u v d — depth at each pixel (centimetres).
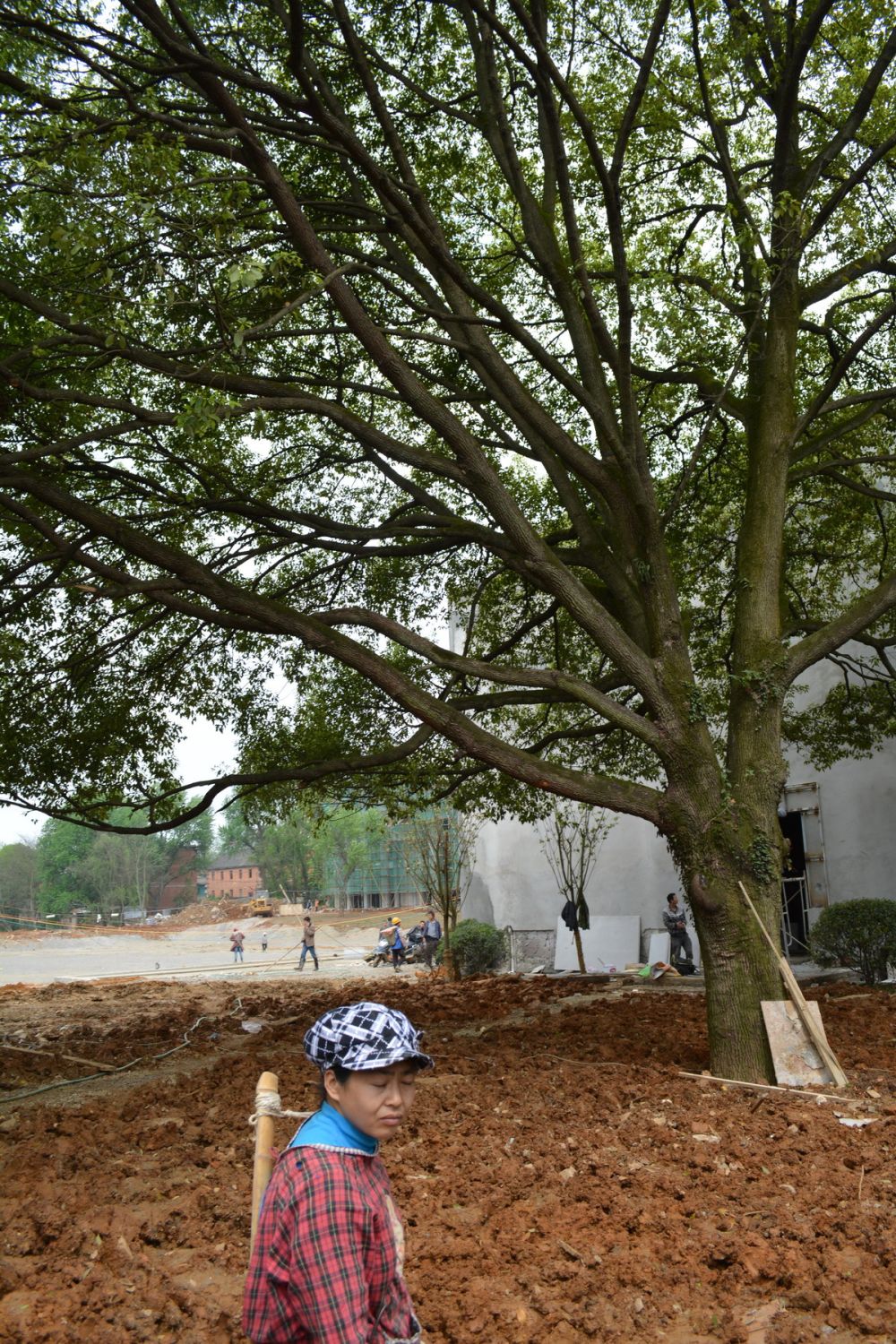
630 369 1030
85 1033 1447
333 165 1294
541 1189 631
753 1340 451
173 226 845
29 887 11044
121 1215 596
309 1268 240
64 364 1159
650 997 1527
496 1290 495
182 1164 704
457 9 1241
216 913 8019
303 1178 249
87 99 888
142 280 989
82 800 1391
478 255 1425
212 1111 848
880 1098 842
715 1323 463
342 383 1231
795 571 1697
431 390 1438
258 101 1207
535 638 1675
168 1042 1304
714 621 1634
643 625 1109
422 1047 1138
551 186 1237
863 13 1184
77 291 920
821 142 1330
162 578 934
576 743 1780
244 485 1414
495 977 2100
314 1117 264
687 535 1603
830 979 1673
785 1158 687
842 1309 467
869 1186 622
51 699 1377
